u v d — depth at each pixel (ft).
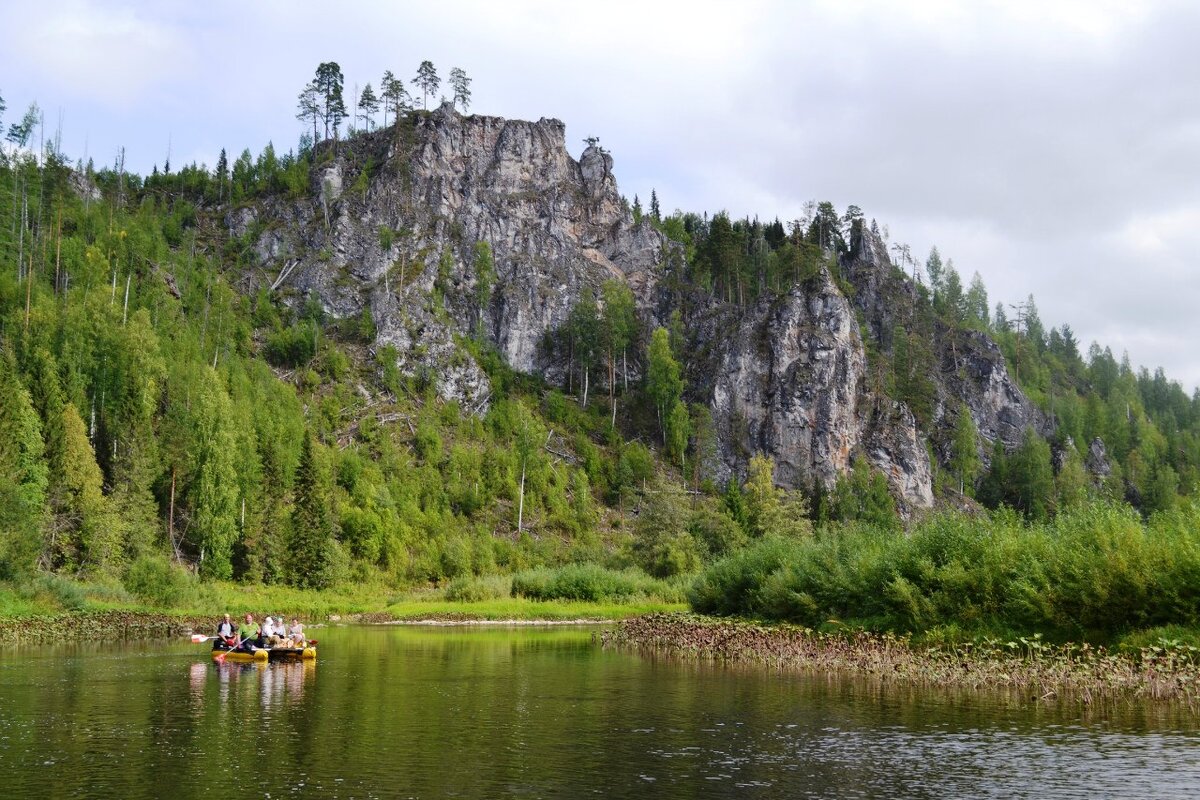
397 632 235.40
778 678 136.67
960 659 140.46
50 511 295.48
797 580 213.05
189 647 179.52
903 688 126.00
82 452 314.14
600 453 619.67
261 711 104.53
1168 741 88.84
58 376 369.30
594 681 133.08
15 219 523.29
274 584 338.95
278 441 431.84
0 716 100.63
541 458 564.71
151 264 588.50
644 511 400.06
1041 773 75.97
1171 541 140.97
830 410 645.51
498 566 428.15
